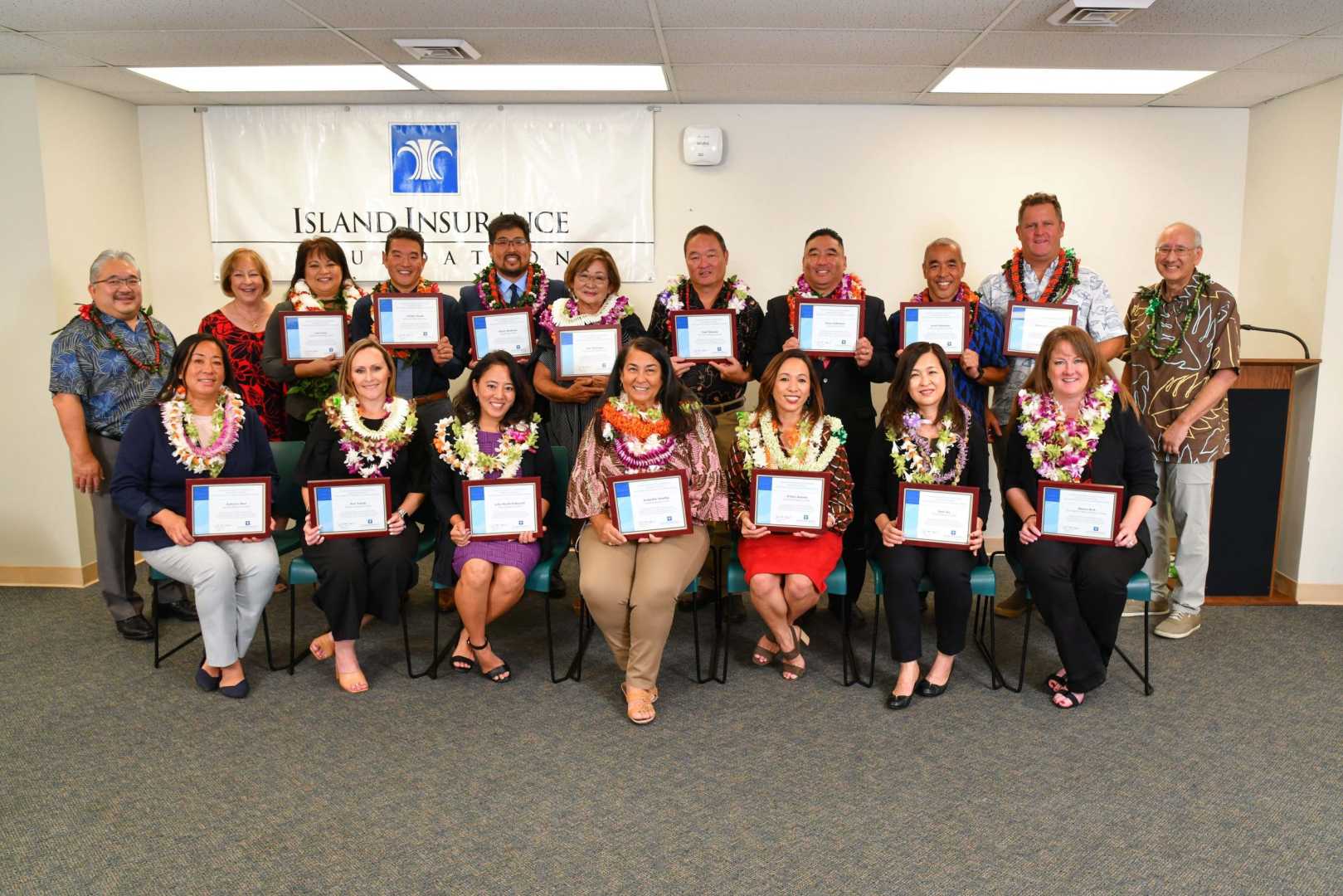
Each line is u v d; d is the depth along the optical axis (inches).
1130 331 149.5
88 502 172.7
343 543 122.9
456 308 157.4
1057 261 146.7
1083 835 90.4
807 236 186.7
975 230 185.6
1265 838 90.0
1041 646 140.6
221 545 122.9
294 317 149.7
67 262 167.6
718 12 126.2
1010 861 86.1
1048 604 117.6
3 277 164.6
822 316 138.6
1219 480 157.9
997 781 100.7
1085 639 117.5
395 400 131.2
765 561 121.0
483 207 188.1
